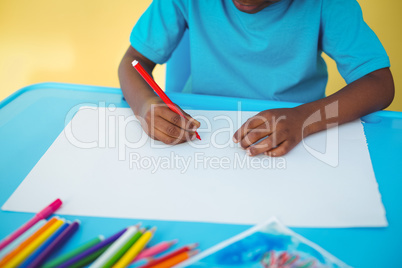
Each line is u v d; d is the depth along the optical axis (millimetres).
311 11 814
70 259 366
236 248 396
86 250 377
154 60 882
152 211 444
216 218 437
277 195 474
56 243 385
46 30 1910
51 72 1768
